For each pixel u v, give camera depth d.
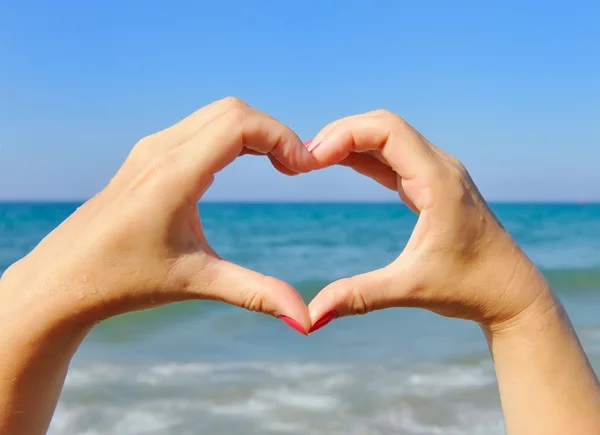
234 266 0.35
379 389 1.64
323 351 2.07
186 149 0.34
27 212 16.30
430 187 0.36
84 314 0.34
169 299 0.35
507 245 0.36
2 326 0.33
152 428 1.38
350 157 0.41
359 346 2.12
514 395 0.37
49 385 0.34
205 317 2.62
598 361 1.82
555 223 12.13
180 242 0.34
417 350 2.06
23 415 0.33
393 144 0.36
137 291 0.34
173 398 1.58
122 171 0.35
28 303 0.33
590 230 10.04
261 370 1.84
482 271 0.36
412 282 0.36
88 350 2.11
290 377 1.76
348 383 1.70
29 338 0.33
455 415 1.45
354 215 15.44
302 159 0.35
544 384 0.36
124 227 0.33
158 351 2.09
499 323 0.37
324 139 0.36
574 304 3.07
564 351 0.37
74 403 1.54
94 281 0.33
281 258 6.13
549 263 5.38
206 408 1.51
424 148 0.36
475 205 0.36
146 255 0.34
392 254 6.41
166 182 0.33
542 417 0.36
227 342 2.22
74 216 0.35
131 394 1.61
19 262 0.34
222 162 0.34
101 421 1.42
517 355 0.37
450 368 1.84
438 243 0.36
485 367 1.85
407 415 1.45
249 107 0.35
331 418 1.44
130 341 2.25
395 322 2.48
